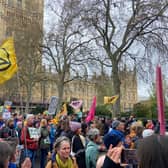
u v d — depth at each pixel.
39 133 12.20
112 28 31.23
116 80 31.72
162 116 3.69
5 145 2.56
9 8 64.56
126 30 30.64
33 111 46.28
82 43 35.12
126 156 3.19
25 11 44.81
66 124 10.86
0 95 51.19
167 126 13.02
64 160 5.38
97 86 38.84
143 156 1.94
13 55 8.84
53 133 13.56
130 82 33.06
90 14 29.75
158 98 3.75
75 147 8.50
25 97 52.41
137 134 9.20
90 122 15.98
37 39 38.38
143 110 38.09
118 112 30.69
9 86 44.56
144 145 1.96
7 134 11.68
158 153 1.91
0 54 8.77
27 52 39.06
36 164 12.80
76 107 21.86
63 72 38.06
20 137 11.35
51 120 17.44
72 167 5.44
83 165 6.91
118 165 2.79
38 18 44.00
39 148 12.62
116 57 31.66
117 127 8.18
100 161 3.30
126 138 8.89
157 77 3.79
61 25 34.69
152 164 1.91
